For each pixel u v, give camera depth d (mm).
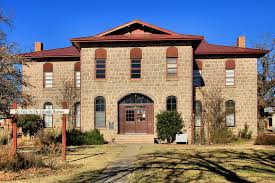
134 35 31141
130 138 30062
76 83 35906
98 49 31062
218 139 29094
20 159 15914
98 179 13609
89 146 26703
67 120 35500
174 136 29531
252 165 16781
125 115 31188
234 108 34375
